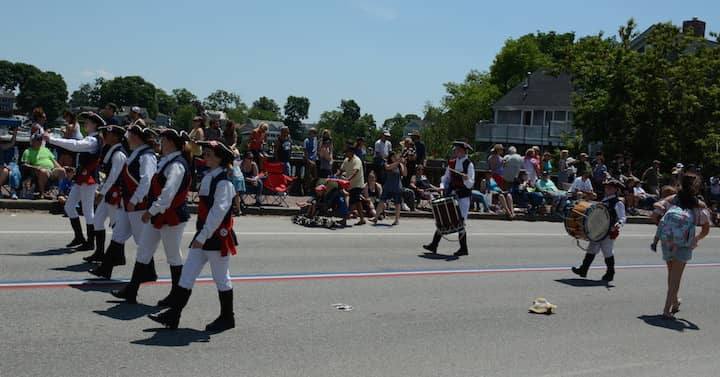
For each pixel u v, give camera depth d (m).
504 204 19.12
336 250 11.59
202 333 6.38
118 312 6.84
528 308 8.43
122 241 7.97
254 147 17.17
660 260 13.47
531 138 54.12
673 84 30.75
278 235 12.72
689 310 9.09
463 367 5.97
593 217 10.23
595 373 6.05
